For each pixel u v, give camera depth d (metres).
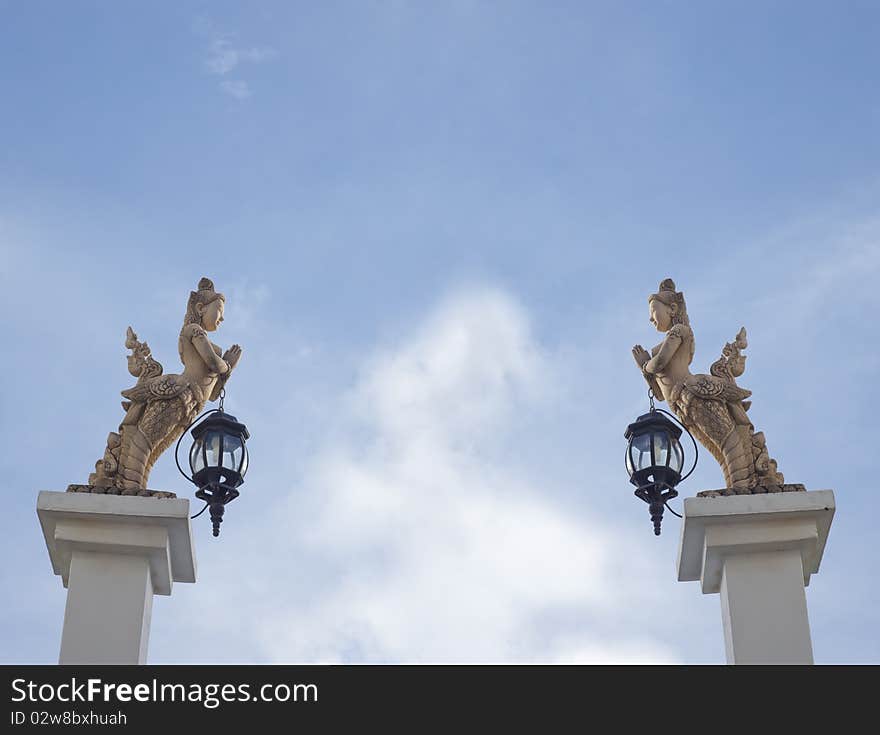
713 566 17.34
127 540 17.00
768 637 16.77
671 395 18.27
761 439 17.81
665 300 18.89
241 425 17.31
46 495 16.97
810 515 17.09
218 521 16.98
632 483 17.31
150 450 17.78
